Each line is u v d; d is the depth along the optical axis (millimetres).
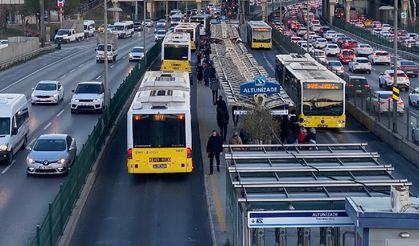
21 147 79500
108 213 57219
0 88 129500
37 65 170000
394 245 28406
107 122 84000
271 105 77062
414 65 153000
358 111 102438
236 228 36312
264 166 40500
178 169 66750
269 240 33344
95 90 105188
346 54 177750
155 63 160625
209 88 126500
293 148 46062
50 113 103625
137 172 66812
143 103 67000
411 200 29969
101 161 73250
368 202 29844
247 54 131125
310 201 32469
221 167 71250
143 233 52281
